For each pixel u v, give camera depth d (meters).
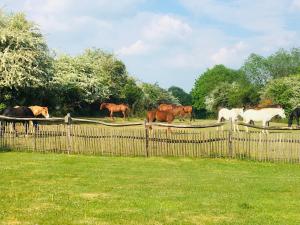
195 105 98.31
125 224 8.31
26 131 19.31
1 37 38.88
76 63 54.22
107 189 11.30
